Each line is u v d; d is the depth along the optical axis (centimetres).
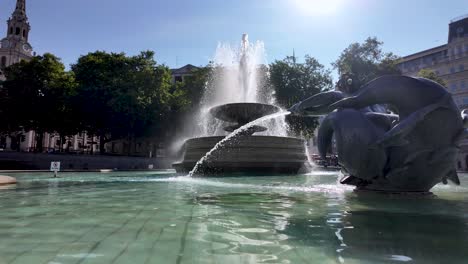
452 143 558
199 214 379
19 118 3884
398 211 407
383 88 587
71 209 414
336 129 635
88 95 3744
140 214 377
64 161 3588
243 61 2364
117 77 3941
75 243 246
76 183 888
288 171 1334
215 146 1276
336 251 233
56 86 3841
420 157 557
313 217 364
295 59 3609
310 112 713
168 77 4194
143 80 3891
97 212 390
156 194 597
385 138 551
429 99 552
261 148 1273
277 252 229
